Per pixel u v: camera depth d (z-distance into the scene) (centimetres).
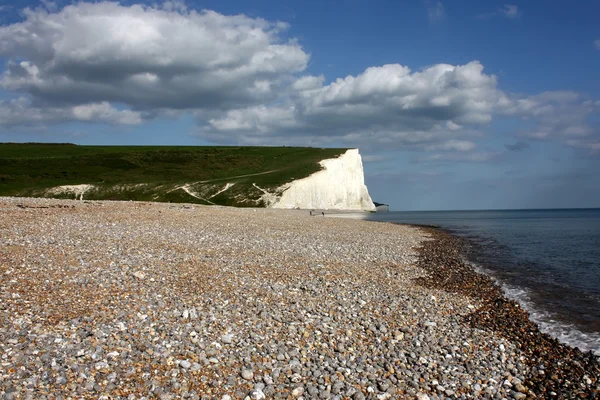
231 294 1395
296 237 3094
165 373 844
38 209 3127
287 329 1134
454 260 2750
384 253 2741
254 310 1260
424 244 3578
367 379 909
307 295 1483
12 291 1207
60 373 794
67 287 1294
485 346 1159
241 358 941
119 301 1214
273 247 2498
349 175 11456
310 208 9488
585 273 2372
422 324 1286
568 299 1752
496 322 1392
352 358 1001
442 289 1828
